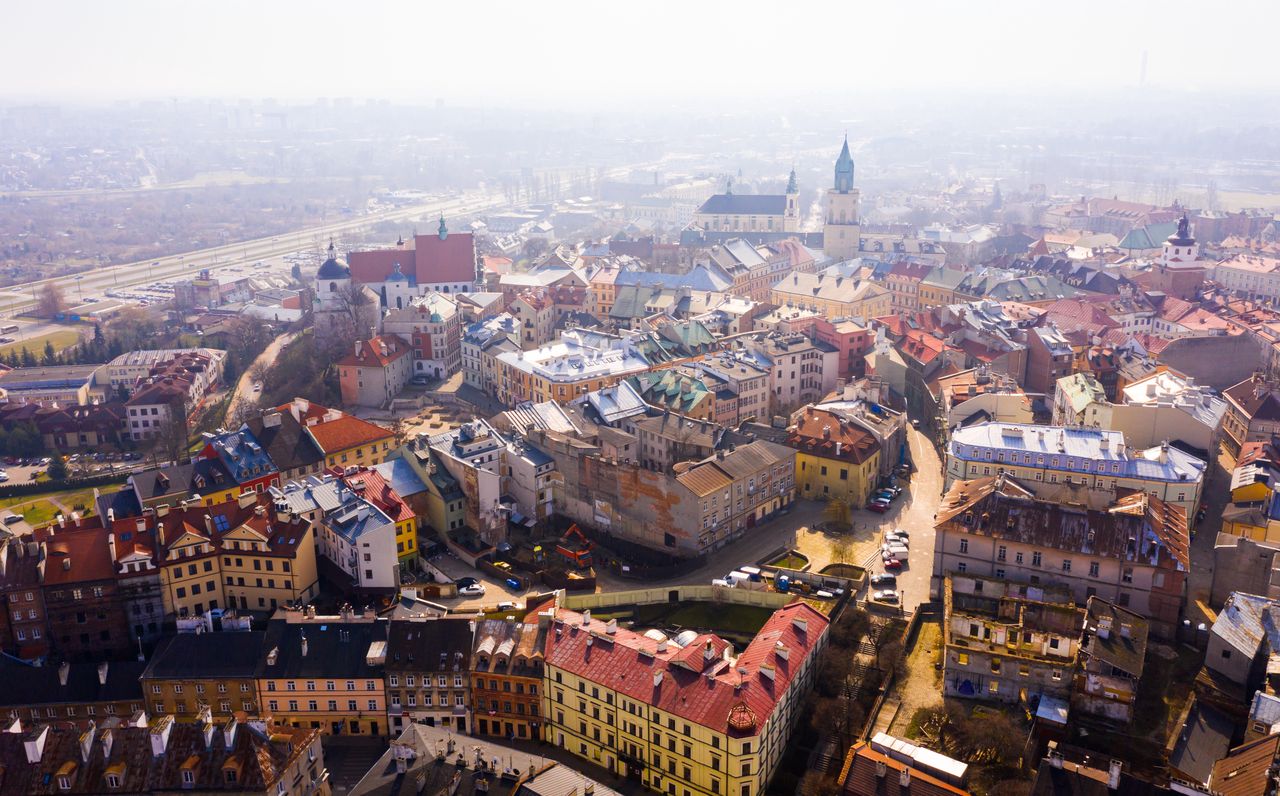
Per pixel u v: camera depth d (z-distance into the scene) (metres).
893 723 165.38
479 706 181.12
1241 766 140.25
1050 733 158.38
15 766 151.50
